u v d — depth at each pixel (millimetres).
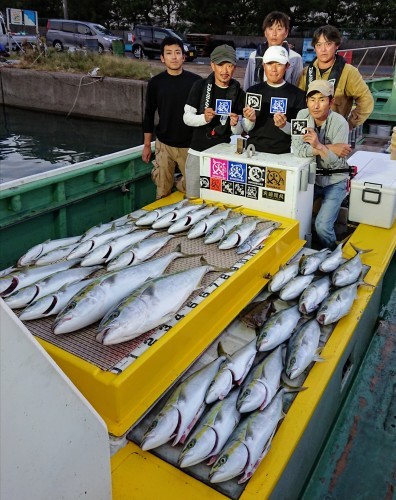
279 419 2037
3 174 12625
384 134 7613
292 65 4703
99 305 2287
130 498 1734
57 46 25453
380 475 2395
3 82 20031
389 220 3885
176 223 3369
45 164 13609
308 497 2266
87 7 45625
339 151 3656
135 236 3209
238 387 2256
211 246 3178
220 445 1908
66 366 2057
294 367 2316
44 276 2848
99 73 18281
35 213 3645
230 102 3754
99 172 4223
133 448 1940
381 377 3041
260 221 3467
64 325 2172
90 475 1441
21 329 1129
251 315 2721
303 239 3820
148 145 4688
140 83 16797
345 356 2627
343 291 2855
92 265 2969
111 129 17672
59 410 1271
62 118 19000
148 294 2291
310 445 2258
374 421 2711
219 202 3867
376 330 3482
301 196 3594
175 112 4367
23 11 25047
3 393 1108
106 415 2008
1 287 2697
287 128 3695
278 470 1852
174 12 46000
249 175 3635
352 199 3979
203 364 2385
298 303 2803
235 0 41594
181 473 1837
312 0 38688
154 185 5133
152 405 2080
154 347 2145
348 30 34406
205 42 29688
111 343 2090
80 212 4176
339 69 4395
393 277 3984
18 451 1177
